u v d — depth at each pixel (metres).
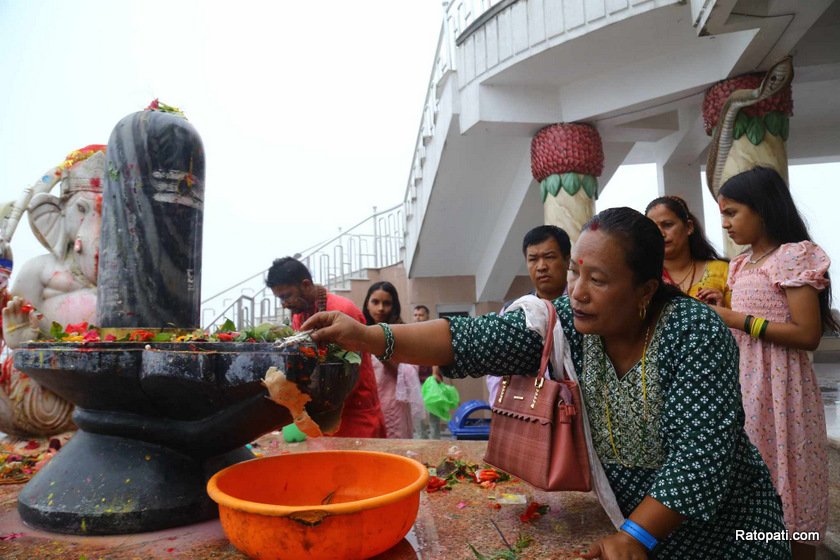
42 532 1.53
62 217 3.44
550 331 1.43
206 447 1.64
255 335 1.60
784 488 1.82
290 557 1.18
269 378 1.35
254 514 1.18
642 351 1.27
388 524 1.23
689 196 6.42
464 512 1.65
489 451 1.58
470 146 6.01
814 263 1.82
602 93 5.30
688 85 4.81
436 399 4.92
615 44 4.80
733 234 2.05
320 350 1.46
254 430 1.59
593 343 1.35
